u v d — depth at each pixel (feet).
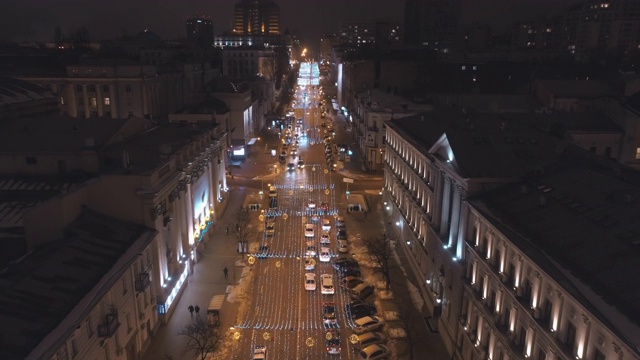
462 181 155.94
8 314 106.01
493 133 177.99
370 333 171.01
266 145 474.49
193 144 228.84
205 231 245.24
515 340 121.60
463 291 155.94
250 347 166.50
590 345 93.40
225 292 201.98
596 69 461.78
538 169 153.17
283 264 227.20
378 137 371.76
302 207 303.89
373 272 219.41
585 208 124.06
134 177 163.12
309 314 186.91
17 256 160.04
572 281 100.37
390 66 492.13
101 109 408.46
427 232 198.59
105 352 130.72
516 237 122.42
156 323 173.06
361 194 326.44
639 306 87.04
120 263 140.97
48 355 97.76
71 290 120.26
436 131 218.79
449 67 479.82
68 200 151.12
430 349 166.30
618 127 272.72
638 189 125.29
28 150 201.05
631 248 102.37
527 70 467.93
